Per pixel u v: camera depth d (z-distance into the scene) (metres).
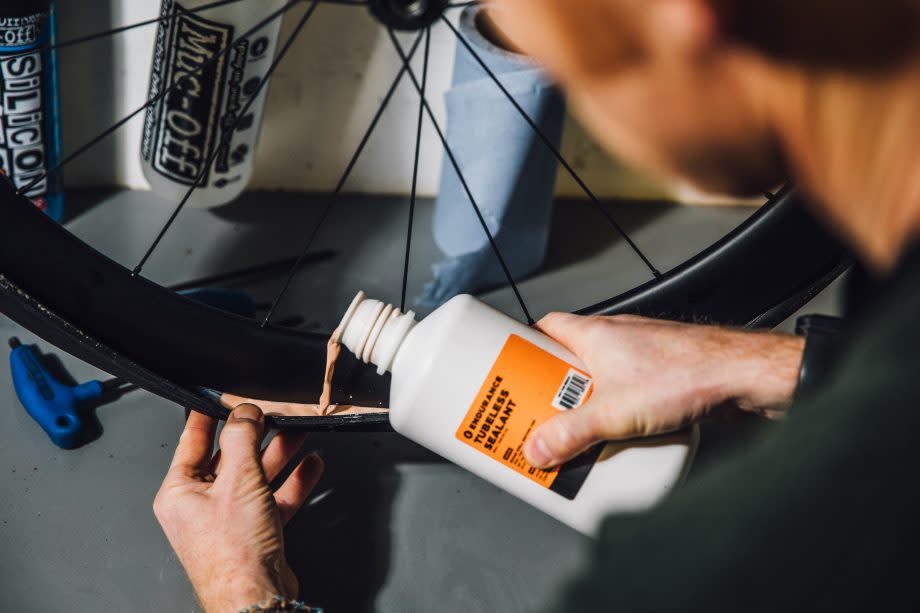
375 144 1.24
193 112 1.01
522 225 1.12
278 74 1.15
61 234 0.71
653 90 0.24
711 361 0.61
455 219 1.12
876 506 0.23
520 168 1.06
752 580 0.24
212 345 0.77
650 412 0.61
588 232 1.28
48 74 1.01
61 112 1.15
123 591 0.80
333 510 0.88
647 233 1.30
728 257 0.83
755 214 0.83
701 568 0.25
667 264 1.25
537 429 0.62
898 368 0.23
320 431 0.84
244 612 0.63
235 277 1.13
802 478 0.24
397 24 0.62
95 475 0.88
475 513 0.90
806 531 0.24
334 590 0.82
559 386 0.62
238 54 0.97
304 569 0.83
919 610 0.23
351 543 0.86
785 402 0.60
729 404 0.62
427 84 1.18
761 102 0.24
